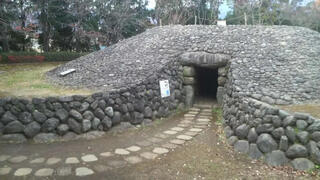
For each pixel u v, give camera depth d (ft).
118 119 19.15
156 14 70.28
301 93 18.61
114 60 29.22
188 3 76.02
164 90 23.70
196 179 11.92
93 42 65.62
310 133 12.50
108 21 65.82
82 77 25.62
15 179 11.47
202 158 14.35
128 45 33.12
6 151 14.46
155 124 21.36
